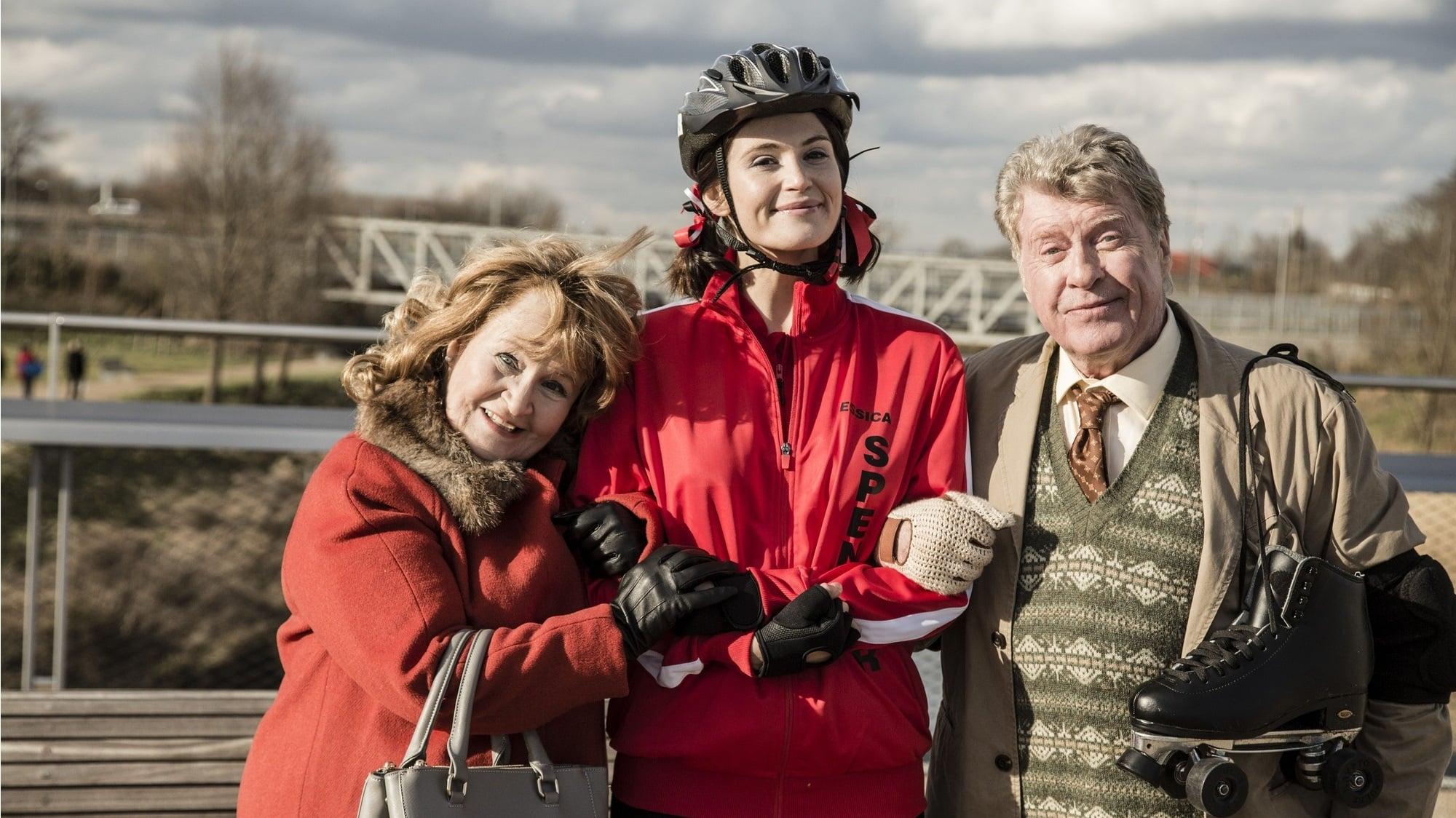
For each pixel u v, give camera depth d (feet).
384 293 100.89
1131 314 6.15
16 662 27.89
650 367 6.46
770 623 5.82
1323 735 5.93
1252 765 6.06
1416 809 6.23
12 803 9.25
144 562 31.04
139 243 95.76
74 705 10.34
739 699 5.97
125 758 9.57
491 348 6.00
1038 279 6.25
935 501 6.17
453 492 5.83
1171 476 6.23
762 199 6.17
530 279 6.05
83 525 31.71
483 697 5.53
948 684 6.88
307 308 93.76
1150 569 6.15
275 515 33.27
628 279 6.42
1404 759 6.23
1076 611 6.22
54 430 13.28
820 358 6.40
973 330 82.23
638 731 6.16
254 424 16.38
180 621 30.25
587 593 6.24
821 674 6.04
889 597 6.06
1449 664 6.00
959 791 6.56
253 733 10.02
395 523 5.73
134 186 104.88
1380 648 6.14
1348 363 79.00
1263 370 6.33
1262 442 6.22
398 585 5.60
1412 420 49.47
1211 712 5.65
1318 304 96.78
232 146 91.25
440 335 6.04
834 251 6.45
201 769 9.58
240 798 5.99
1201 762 5.69
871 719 6.07
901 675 6.37
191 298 89.56
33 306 89.81
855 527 6.24
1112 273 6.08
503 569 5.93
